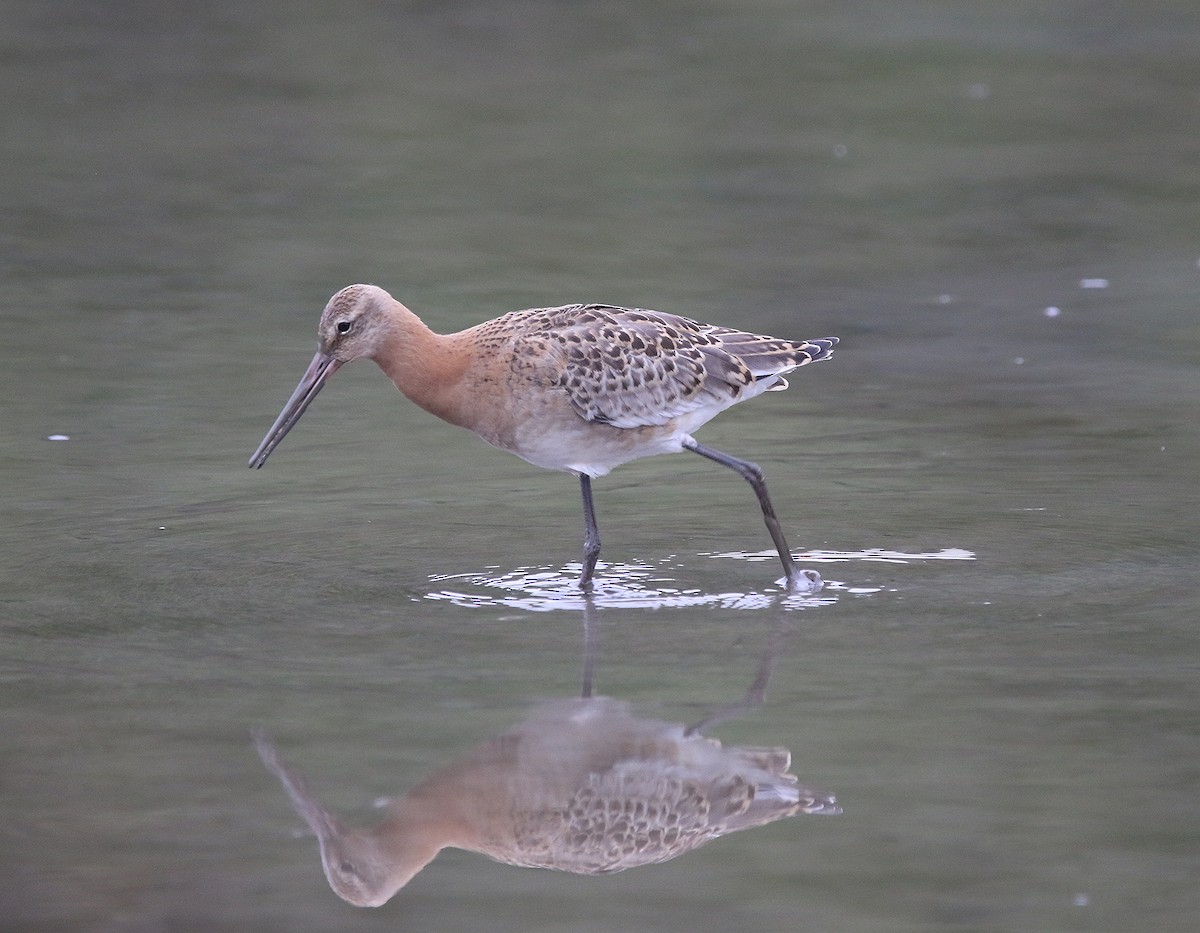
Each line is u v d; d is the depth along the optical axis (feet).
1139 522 46.93
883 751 32.91
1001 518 47.47
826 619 40.22
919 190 86.02
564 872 29.01
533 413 43.42
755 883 28.60
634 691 35.86
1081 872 28.68
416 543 46.01
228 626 39.65
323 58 111.45
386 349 44.14
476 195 85.25
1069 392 59.41
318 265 74.02
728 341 45.83
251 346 64.34
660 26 119.85
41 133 94.73
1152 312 68.69
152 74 107.55
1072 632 39.06
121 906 27.61
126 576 42.98
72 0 126.72
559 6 125.90
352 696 35.60
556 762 32.53
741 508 49.26
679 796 31.32
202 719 34.45
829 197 85.20
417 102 101.50
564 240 77.87
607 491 51.03
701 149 92.94
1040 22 119.34
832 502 49.29
